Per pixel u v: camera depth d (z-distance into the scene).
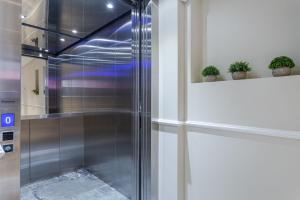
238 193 1.74
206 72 2.02
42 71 3.97
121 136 2.88
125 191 2.80
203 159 2.01
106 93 3.20
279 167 1.51
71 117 3.62
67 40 3.71
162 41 2.33
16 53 1.49
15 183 1.49
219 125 1.86
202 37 2.22
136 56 2.54
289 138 1.45
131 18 2.64
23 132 3.03
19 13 1.51
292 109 1.44
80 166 3.72
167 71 2.27
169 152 2.23
